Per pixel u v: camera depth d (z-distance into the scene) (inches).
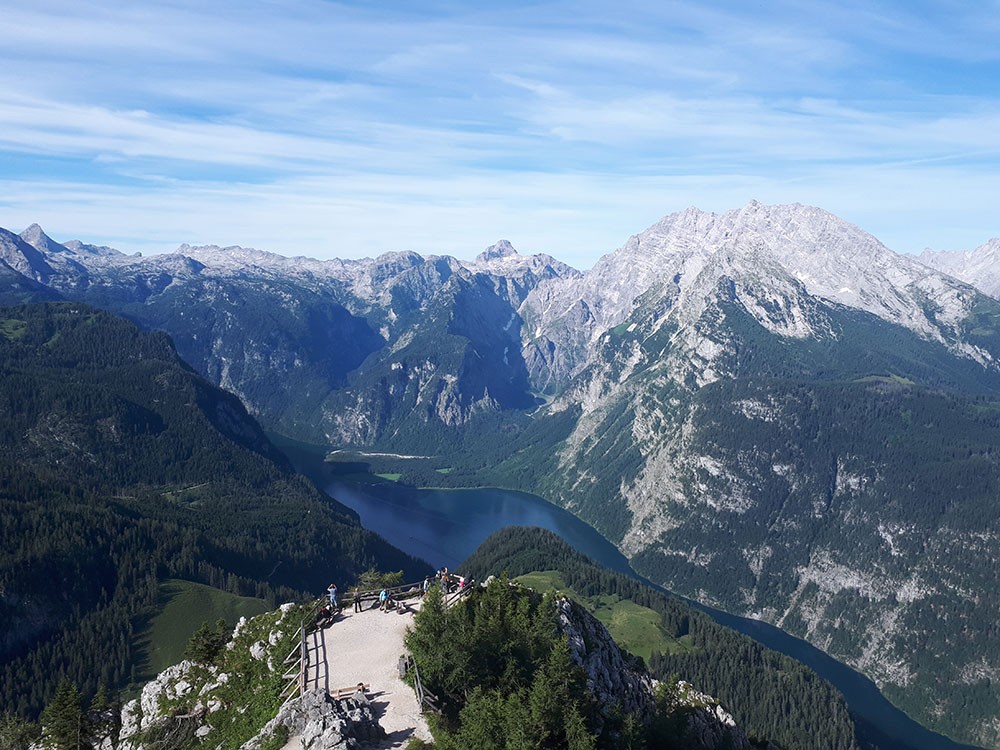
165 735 3494.1
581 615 4227.4
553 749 2773.1
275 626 3828.7
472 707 2795.3
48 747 4279.0
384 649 3518.7
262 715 3144.7
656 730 3644.2
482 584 4197.8
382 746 2738.7
